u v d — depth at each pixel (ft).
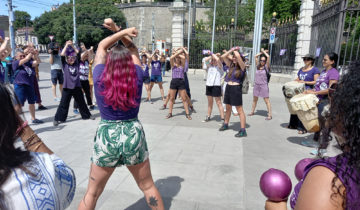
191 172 12.67
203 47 67.21
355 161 2.76
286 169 13.15
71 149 15.60
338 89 2.98
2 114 3.00
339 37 24.47
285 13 93.86
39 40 172.96
